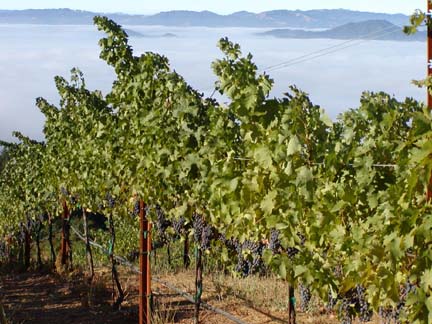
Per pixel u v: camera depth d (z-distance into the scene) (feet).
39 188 50.98
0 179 61.77
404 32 12.21
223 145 21.56
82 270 46.34
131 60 30.01
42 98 46.65
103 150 34.12
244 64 18.90
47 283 44.57
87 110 36.55
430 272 12.00
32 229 52.90
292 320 20.68
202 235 24.95
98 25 30.32
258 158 17.88
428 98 12.15
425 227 11.95
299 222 17.26
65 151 42.06
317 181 16.72
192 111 24.07
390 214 13.34
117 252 49.93
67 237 48.42
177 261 41.98
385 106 16.37
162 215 27.81
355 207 16.15
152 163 26.23
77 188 40.47
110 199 35.32
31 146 53.36
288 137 16.96
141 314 29.71
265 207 17.78
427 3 11.94
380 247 13.91
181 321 29.78
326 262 17.37
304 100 17.10
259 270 34.37
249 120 18.78
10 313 35.12
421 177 11.69
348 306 18.03
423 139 12.09
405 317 14.14
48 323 33.04
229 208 20.27
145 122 26.13
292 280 17.76
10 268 52.90
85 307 35.81
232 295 33.65
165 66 27.27
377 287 14.23
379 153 15.25
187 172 23.52
